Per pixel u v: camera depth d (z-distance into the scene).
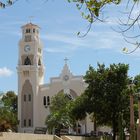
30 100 141.88
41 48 147.38
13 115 129.25
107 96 60.25
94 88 61.06
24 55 145.00
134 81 58.81
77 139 58.88
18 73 143.62
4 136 39.72
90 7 11.83
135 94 47.06
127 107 59.03
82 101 61.91
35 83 142.12
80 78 140.50
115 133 60.56
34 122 140.12
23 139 43.56
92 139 63.53
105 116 60.59
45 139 48.75
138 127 41.88
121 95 59.50
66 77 141.88
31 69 142.88
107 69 61.38
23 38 146.38
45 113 141.25
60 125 113.31
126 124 58.56
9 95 158.25
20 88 142.88
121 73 60.47
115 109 59.81
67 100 123.12
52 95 142.38
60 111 114.62
